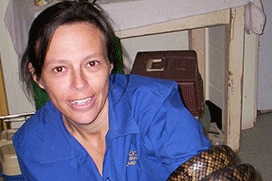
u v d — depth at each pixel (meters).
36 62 1.12
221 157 1.27
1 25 2.95
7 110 3.06
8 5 2.73
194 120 1.25
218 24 2.64
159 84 1.30
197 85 2.55
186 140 1.22
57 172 1.30
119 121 1.26
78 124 1.21
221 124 3.16
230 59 2.78
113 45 1.17
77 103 1.13
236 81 2.85
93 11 1.12
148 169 1.31
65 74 1.11
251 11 2.66
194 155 1.23
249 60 3.12
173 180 1.23
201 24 2.59
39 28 1.09
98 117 1.25
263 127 3.30
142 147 1.27
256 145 3.11
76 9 1.10
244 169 1.23
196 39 3.20
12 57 3.03
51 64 1.10
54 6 1.11
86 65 1.10
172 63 2.58
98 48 1.11
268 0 3.16
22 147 1.32
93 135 1.28
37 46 1.11
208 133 3.06
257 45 3.10
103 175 1.30
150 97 1.26
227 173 1.20
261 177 2.82
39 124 1.33
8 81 3.07
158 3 2.44
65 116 1.22
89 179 1.31
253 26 2.71
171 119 1.22
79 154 1.30
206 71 3.27
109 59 1.16
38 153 1.31
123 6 2.39
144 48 3.23
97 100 1.15
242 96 3.13
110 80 1.29
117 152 1.28
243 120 3.27
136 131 1.25
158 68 2.54
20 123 3.06
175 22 2.53
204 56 3.24
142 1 2.42
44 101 1.93
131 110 1.26
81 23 1.09
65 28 1.08
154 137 1.23
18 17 2.65
